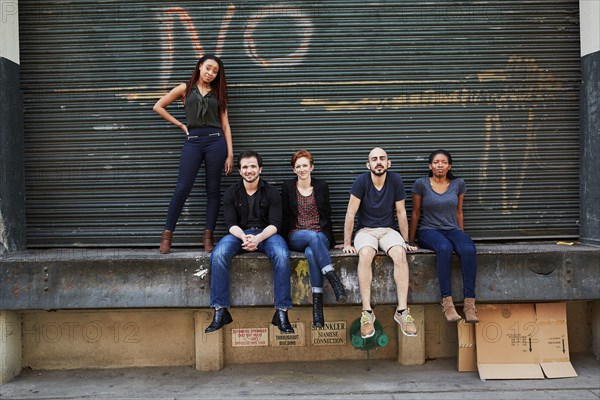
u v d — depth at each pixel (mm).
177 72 4762
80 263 4207
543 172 4828
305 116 4777
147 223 4777
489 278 4223
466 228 4816
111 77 4750
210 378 4379
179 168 4469
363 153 4793
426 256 4195
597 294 4250
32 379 4418
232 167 4637
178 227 4793
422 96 4789
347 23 4770
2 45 4426
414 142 4793
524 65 4801
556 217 4820
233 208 4340
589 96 4637
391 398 3932
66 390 4172
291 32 4770
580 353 4711
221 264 4051
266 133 4773
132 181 4773
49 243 4770
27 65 4730
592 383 4152
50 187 4770
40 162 4766
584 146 4719
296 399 3938
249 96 4766
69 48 4738
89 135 4770
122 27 4750
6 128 4469
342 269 4195
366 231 4363
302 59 4766
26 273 4207
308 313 4680
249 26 4762
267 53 4762
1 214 4414
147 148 4766
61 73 4746
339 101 4781
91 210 4770
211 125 4434
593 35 4566
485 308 4379
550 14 4797
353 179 4801
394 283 4168
